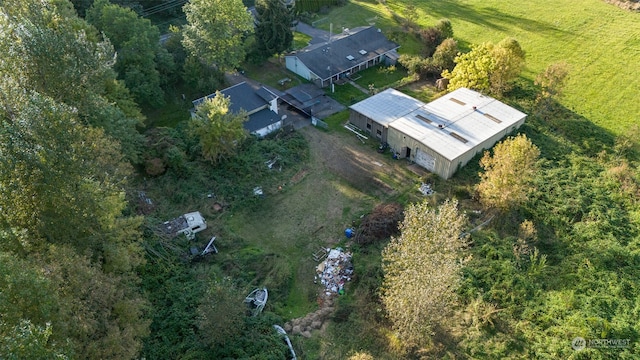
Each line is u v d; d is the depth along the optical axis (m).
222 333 30.77
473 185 46.12
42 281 21.56
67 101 35.41
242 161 48.53
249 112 54.44
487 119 51.78
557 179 46.16
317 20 83.00
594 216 41.56
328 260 39.22
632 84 63.81
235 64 59.50
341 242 41.22
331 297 36.56
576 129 54.69
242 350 30.75
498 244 38.75
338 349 32.38
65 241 27.86
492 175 40.50
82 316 25.05
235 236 40.94
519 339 31.61
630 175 46.78
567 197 43.69
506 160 39.09
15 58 32.78
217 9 56.38
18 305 20.97
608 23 79.69
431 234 31.83
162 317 33.16
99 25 55.38
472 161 48.72
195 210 43.66
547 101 57.16
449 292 30.61
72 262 25.50
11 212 25.80
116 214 32.25
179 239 39.59
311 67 64.38
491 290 34.59
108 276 28.95
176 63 59.94
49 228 26.89
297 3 82.62
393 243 33.25
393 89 60.03
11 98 29.78
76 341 24.27
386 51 69.25
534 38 75.81
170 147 47.16
